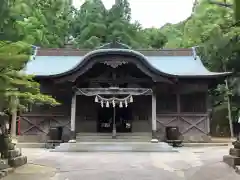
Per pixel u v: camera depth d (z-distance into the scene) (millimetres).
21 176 9070
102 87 22422
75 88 20719
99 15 48438
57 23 40750
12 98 9242
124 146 18156
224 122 29984
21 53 7883
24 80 9273
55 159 13523
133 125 22656
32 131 22266
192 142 21812
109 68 21906
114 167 11109
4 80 7711
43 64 24984
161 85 22500
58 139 20875
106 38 45812
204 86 22609
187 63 25359
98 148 18047
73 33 50406
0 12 6527
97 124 22828
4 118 9844
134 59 20359
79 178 9000
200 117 22312
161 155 15195
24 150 18094
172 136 20656
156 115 22312
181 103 22594
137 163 12164
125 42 44719
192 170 10312
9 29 8109
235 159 10133
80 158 13945
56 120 22438
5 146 10070
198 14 18328
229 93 27438
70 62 25641
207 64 30141
